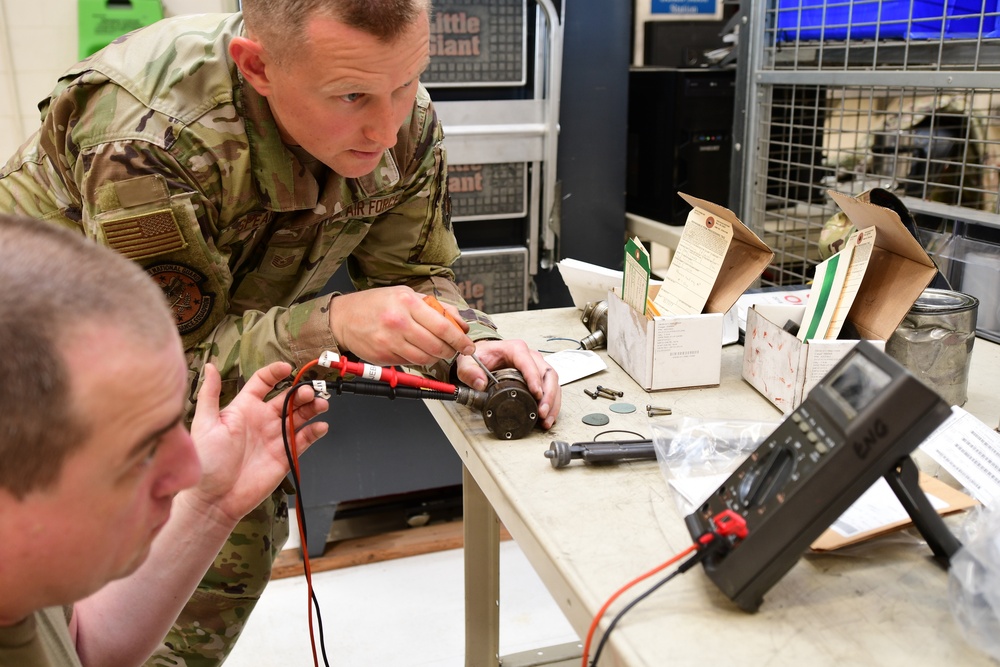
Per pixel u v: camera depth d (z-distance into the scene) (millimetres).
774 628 644
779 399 1036
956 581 649
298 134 951
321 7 823
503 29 1935
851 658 610
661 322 1080
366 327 972
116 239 942
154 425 503
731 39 2199
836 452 645
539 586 1963
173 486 553
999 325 1321
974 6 1428
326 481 2041
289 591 1937
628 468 904
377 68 863
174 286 1001
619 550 745
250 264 1206
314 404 872
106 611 787
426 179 1230
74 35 1871
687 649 620
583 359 1211
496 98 2006
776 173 1900
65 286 460
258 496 827
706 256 1145
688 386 1119
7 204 1116
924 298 1081
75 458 469
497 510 901
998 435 899
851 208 1064
